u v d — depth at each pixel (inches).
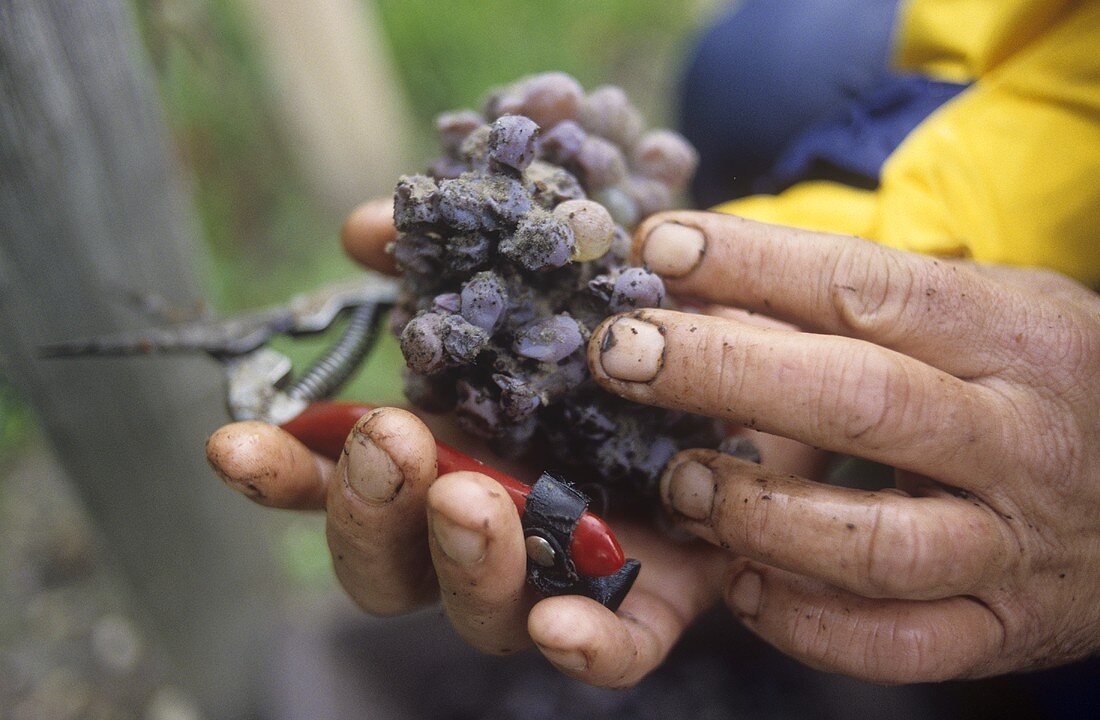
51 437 14.3
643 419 10.2
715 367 9.2
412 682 19.9
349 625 20.2
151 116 13.8
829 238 9.9
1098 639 10.8
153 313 13.3
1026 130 12.9
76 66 12.2
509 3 36.2
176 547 17.0
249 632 19.9
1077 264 12.7
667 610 10.7
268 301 27.3
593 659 9.2
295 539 24.0
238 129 25.9
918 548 9.1
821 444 9.3
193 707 20.4
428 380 10.2
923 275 9.8
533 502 9.2
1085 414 10.0
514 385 9.3
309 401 11.5
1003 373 10.0
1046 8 13.3
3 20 11.0
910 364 9.2
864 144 14.9
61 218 12.5
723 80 19.5
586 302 9.9
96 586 22.5
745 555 9.7
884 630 9.8
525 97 10.8
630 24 38.7
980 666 10.2
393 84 32.7
